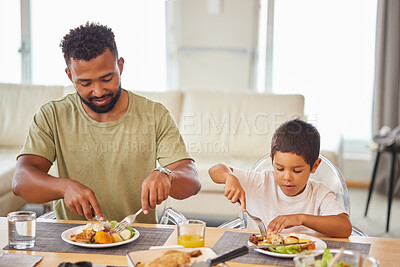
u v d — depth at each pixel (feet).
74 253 4.38
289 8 16.07
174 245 4.58
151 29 16.16
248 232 5.03
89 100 5.42
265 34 16.10
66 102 5.98
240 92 12.60
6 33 15.87
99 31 5.17
